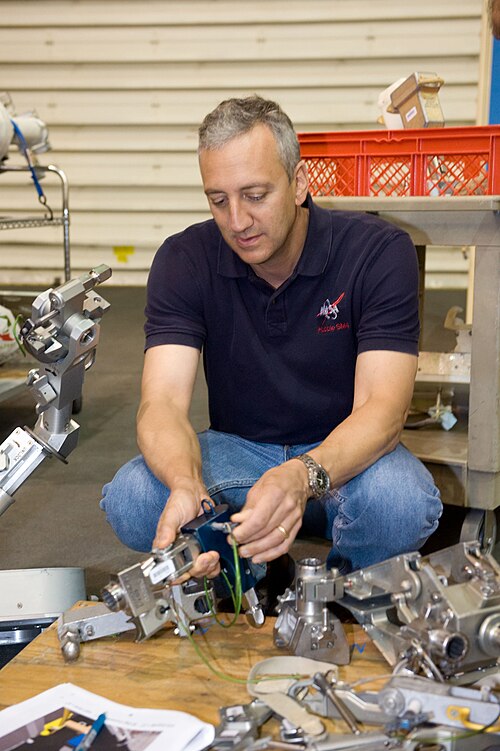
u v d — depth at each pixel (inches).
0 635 65.1
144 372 69.5
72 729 45.2
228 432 74.5
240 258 68.1
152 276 71.2
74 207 273.7
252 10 252.7
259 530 51.4
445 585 49.2
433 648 46.9
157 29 258.4
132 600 49.8
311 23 250.8
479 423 78.5
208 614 56.1
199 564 51.2
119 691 49.7
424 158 79.3
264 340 70.1
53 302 52.4
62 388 56.8
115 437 133.7
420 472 65.9
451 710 43.5
